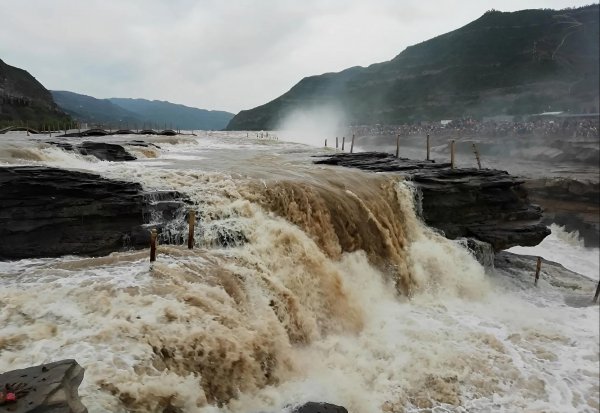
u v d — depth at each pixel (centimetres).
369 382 1184
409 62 17350
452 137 7762
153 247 1160
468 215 2259
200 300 1012
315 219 1706
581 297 2009
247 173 1947
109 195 1451
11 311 895
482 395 1189
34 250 1323
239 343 966
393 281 1805
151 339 858
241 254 1345
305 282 1451
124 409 724
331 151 3828
